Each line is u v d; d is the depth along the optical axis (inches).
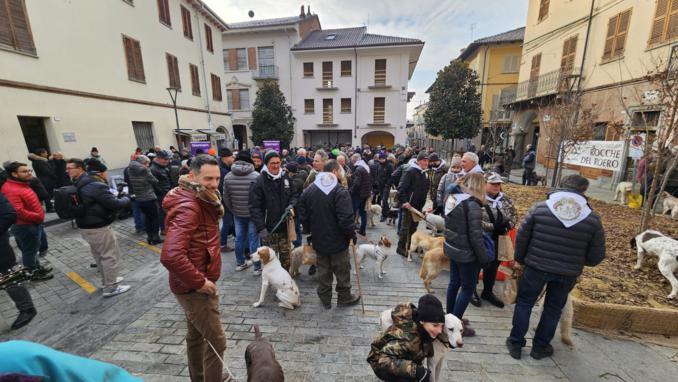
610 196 381.4
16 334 121.0
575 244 95.3
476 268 112.9
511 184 490.3
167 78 571.5
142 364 104.3
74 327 125.8
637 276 153.8
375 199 362.9
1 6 301.3
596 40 444.8
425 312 73.1
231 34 1007.6
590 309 124.0
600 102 432.8
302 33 1037.2
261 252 139.3
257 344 78.9
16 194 157.9
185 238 72.2
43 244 207.0
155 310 139.0
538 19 593.3
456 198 112.5
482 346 114.0
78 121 384.8
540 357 107.1
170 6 584.4
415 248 194.2
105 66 429.1
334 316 134.4
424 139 1582.2
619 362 106.3
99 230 144.6
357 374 99.4
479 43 857.5
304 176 235.1
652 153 202.8
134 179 214.7
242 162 178.9
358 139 994.1
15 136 310.8
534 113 649.0
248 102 1039.6
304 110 1016.2
